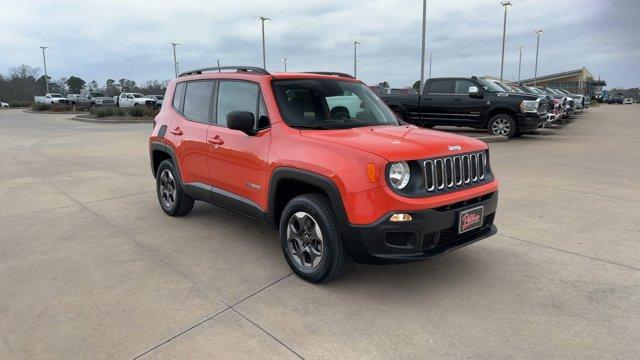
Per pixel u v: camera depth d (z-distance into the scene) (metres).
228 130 4.64
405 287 3.80
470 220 3.70
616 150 11.59
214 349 2.94
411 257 3.37
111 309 3.46
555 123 20.42
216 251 4.65
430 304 3.51
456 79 14.33
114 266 4.27
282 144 3.98
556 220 5.57
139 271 4.16
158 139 5.82
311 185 3.74
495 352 2.88
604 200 6.50
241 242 4.91
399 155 3.38
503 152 11.27
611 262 4.27
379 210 3.32
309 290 3.76
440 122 14.62
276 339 3.05
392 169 3.35
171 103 5.80
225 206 4.84
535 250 4.59
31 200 6.78
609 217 5.69
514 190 7.14
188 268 4.23
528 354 2.86
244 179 4.41
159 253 4.60
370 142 3.61
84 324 3.25
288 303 3.54
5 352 2.93
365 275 4.04
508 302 3.52
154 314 3.39
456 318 3.30
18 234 5.20
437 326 3.20
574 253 4.50
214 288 3.81
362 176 3.37
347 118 4.48
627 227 5.29
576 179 7.95
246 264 4.31
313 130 4.05
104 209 6.26
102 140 15.45
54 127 21.95
